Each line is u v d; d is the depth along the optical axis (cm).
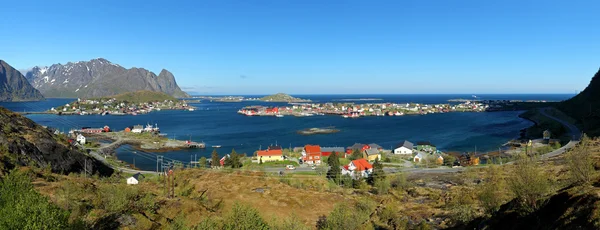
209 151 13638
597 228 1950
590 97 18262
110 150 13325
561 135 13475
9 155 5588
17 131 6969
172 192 5091
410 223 4269
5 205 2141
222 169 8581
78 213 3192
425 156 11138
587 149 3716
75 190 3856
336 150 11912
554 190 2991
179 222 3362
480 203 4425
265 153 10675
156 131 18512
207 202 5047
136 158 12219
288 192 6003
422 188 6881
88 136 16625
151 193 4928
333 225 3775
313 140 16012
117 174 8356
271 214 4803
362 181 7481
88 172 7738
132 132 18012
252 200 5412
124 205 3769
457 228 3734
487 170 7975
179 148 14162
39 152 6688
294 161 10519
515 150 11712
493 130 17775
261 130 19662
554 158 8638
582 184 2712
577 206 2309
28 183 2514
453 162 10212
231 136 17412
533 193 2877
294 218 3644
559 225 2294
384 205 5441
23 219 1917
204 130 19825
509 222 2920
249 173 7750
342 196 6031
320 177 8038
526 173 2997
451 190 6500
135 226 3447
